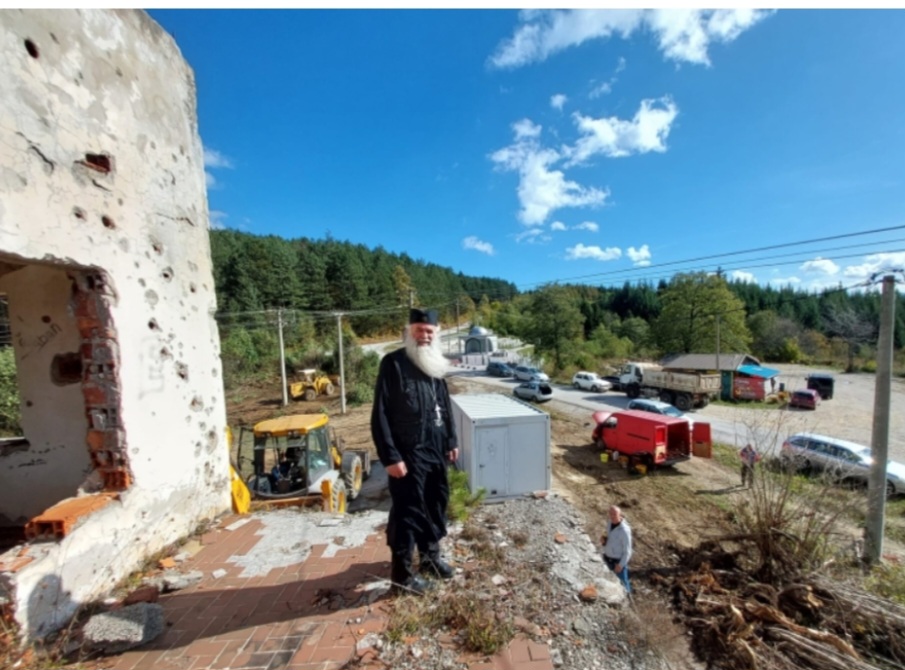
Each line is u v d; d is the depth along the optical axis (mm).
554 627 2336
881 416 7766
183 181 3455
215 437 3703
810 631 4918
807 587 5609
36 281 3107
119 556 2570
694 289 34562
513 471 8031
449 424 2656
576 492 11039
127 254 2818
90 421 2684
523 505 5285
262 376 28406
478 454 7918
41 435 3158
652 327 38844
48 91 2246
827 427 18688
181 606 2307
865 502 7762
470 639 2059
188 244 3496
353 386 24594
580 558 3311
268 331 33938
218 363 3836
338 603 2328
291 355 29766
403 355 2504
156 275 3094
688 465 13258
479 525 3896
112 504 2559
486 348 44781
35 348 3146
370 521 3529
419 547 2584
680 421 12789
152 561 2820
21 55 2094
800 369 42094
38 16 2203
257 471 7062
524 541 3588
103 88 2648
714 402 25281
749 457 9047
